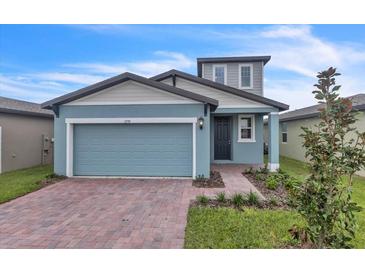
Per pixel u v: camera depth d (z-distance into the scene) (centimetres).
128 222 508
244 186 820
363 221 500
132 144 964
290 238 421
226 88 1191
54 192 747
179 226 486
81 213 564
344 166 301
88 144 975
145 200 661
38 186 808
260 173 1004
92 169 973
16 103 1464
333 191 315
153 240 427
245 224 486
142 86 945
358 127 1026
